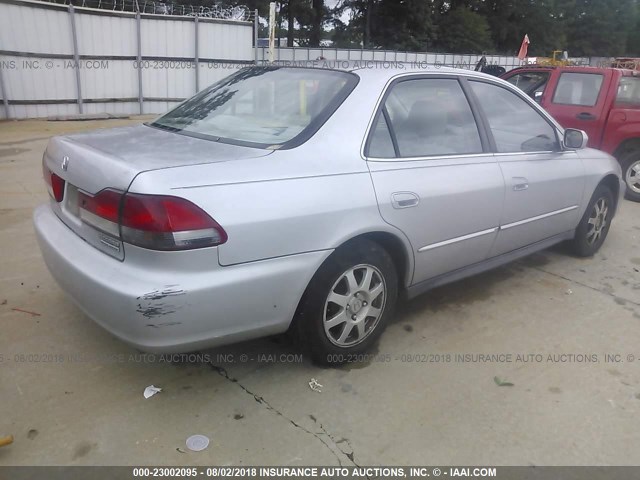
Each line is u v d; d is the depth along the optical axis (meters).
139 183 2.31
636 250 5.39
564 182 4.30
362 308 3.05
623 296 4.25
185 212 2.30
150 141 2.91
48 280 3.98
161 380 2.91
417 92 3.37
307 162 2.74
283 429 2.59
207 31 15.17
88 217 2.59
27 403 2.68
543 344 3.47
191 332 2.43
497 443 2.56
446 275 3.59
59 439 2.46
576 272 4.72
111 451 2.40
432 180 3.23
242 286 2.47
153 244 2.29
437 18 44.59
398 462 2.42
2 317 3.44
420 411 2.76
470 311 3.89
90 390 2.80
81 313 3.53
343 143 2.91
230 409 2.71
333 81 3.19
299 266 2.65
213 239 2.36
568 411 2.82
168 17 14.45
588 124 7.51
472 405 2.83
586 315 3.90
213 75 15.70
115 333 2.48
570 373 3.15
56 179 2.94
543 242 4.41
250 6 31.27
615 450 2.55
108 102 14.22
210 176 2.44
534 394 2.95
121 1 15.58
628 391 3.01
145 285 2.31
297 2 40.28
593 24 60.31
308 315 2.86
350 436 2.56
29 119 12.84
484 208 3.57
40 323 3.40
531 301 4.09
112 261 2.48
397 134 3.18
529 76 8.34
